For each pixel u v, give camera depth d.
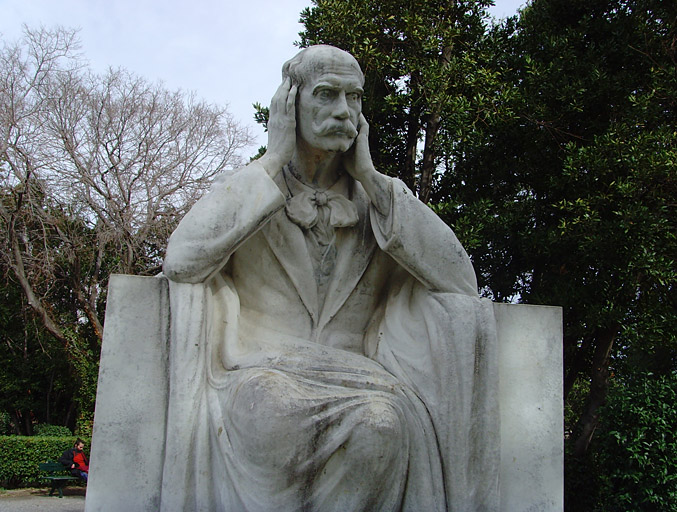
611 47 7.42
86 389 13.13
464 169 7.90
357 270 2.45
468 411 2.14
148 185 12.12
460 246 2.35
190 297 2.14
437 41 7.34
